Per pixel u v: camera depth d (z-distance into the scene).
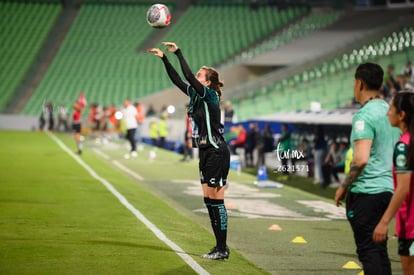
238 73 141.62
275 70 140.88
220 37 155.75
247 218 43.12
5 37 161.38
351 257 31.69
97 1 170.38
